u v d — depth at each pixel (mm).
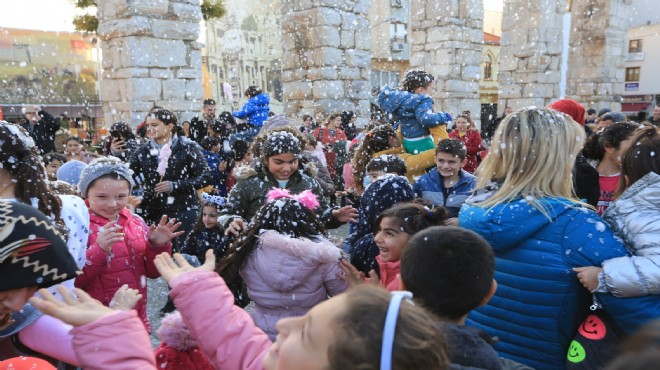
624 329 1789
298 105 13727
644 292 1698
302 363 930
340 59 13336
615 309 1771
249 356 1464
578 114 3887
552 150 1922
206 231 4191
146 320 2840
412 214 2385
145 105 9516
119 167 2777
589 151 3828
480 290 1521
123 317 1387
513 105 18562
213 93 27547
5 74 18297
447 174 3887
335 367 885
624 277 1698
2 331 1555
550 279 1836
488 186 2150
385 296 985
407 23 28500
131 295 1791
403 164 3812
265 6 29172
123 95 9617
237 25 27859
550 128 1948
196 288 1562
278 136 3479
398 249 2361
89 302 1441
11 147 1953
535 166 1937
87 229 2312
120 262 2648
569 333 1888
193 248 4191
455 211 3762
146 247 2773
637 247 1847
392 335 885
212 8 17156
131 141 6961
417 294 1537
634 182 2100
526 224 1860
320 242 2529
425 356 898
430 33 16938
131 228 2818
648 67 30891
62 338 1565
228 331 1503
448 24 16344
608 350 1800
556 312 1851
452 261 1503
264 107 8109
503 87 18953
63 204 2217
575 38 20984
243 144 6746
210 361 1530
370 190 3287
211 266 1681
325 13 12766
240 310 1588
